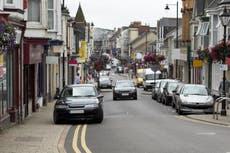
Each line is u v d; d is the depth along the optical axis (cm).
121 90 5009
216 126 2227
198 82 6131
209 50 4647
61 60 5622
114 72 17850
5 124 2056
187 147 1554
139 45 14525
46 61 3881
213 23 4897
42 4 3209
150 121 2500
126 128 2156
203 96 3075
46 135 1864
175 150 1495
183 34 6844
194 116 2758
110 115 3006
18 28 2345
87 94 2509
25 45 2648
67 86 2575
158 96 4500
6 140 1706
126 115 2989
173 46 8544
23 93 2598
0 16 1750
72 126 2272
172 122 2431
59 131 2011
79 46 7956
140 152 1471
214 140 1712
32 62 2786
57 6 4269
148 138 1792
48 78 4253
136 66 13012
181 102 3016
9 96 2256
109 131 2047
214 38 4891
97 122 2445
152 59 9119
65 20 5572
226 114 2797
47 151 1465
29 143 1634
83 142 1712
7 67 2202
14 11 2233
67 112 2353
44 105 3756
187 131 2005
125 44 19150
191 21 6272
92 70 11362
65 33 5609
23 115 2548
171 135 1870
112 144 1655
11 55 2277
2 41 1504
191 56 6091
